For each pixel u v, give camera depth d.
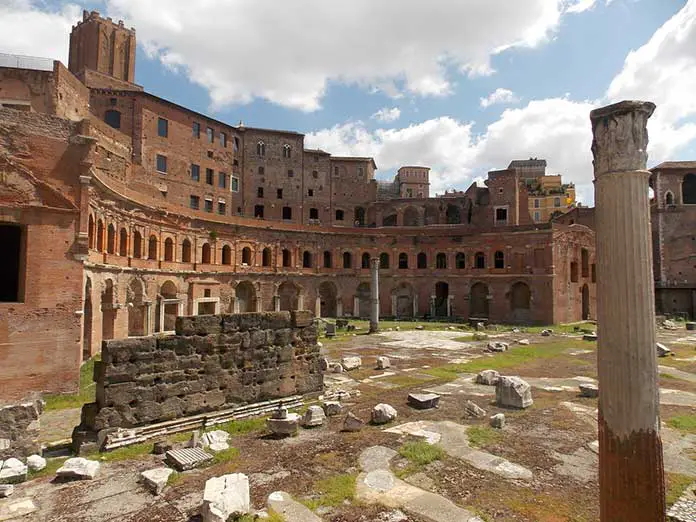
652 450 7.16
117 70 60.75
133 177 47.22
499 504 9.91
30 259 21.94
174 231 46.53
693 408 17.81
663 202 69.31
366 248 68.12
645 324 7.25
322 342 39.62
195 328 16.31
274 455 12.98
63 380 22.16
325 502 10.06
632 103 7.36
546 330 45.81
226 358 17.03
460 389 21.39
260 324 18.14
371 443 13.77
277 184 77.69
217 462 12.48
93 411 14.24
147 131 57.41
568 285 58.94
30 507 9.92
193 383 16.08
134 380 14.71
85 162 23.59
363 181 84.56
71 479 11.46
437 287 69.56
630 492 7.14
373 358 31.06
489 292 61.59
